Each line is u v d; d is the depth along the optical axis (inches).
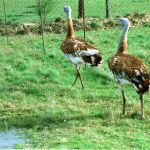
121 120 762.2
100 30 1489.9
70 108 823.7
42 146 679.1
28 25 1496.1
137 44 1268.5
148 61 1093.8
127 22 804.0
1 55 1147.3
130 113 790.5
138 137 703.7
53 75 991.6
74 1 1956.2
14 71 1024.2
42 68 1043.9
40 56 1130.0
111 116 775.7
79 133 720.3
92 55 893.8
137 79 743.1
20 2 2027.6
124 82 767.1
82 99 872.3
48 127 746.8
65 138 701.3
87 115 790.5
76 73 1000.9
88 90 920.9
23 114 811.4
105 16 1716.3
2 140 707.4
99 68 1012.5
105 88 937.5
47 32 1466.5
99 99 871.1
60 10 1824.6
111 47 1238.3
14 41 1325.0
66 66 1064.8
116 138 701.9
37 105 846.5
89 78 982.4
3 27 1505.9
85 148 667.4
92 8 1861.5
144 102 847.1
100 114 786.8
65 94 897.5
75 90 914.1
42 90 914.7
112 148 666.2
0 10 1878.7
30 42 1305.4
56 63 1090.1
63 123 759.7
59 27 1487.5
